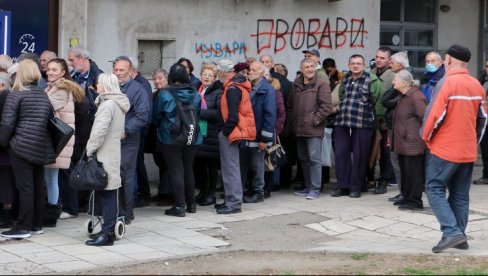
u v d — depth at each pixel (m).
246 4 13.98
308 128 11.88
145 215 10.88
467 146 8.67
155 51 13.47
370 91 11.86
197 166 11.66
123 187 9.69
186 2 13.42
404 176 11.14
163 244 9.24
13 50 12.41
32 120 9.10
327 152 12.60
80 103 10.23
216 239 9.61
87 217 10.62
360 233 10.17
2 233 9.34
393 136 11.14
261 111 11.25
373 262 8.39
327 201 11.89
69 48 11.95
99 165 8.88
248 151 11.34
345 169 12.20
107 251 8.82
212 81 11.41
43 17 12.60
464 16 17.16
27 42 12.51
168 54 13.41
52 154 9.28
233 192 11.03
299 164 12.97
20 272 7.86
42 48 12.62
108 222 9.13
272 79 11.98
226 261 8.43
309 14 14.56
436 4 16.94
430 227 10.32
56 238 9.38
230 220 10.66
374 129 12.02
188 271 7.90
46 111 9.17
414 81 11.20
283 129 12.16
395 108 11.16
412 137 10.91
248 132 10.85
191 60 13.55
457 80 8.66
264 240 9.73
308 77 11.91
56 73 9.91
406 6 16.69
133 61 10.93
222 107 10.88
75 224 10.17
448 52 8.81
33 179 9.37
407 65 11.60
